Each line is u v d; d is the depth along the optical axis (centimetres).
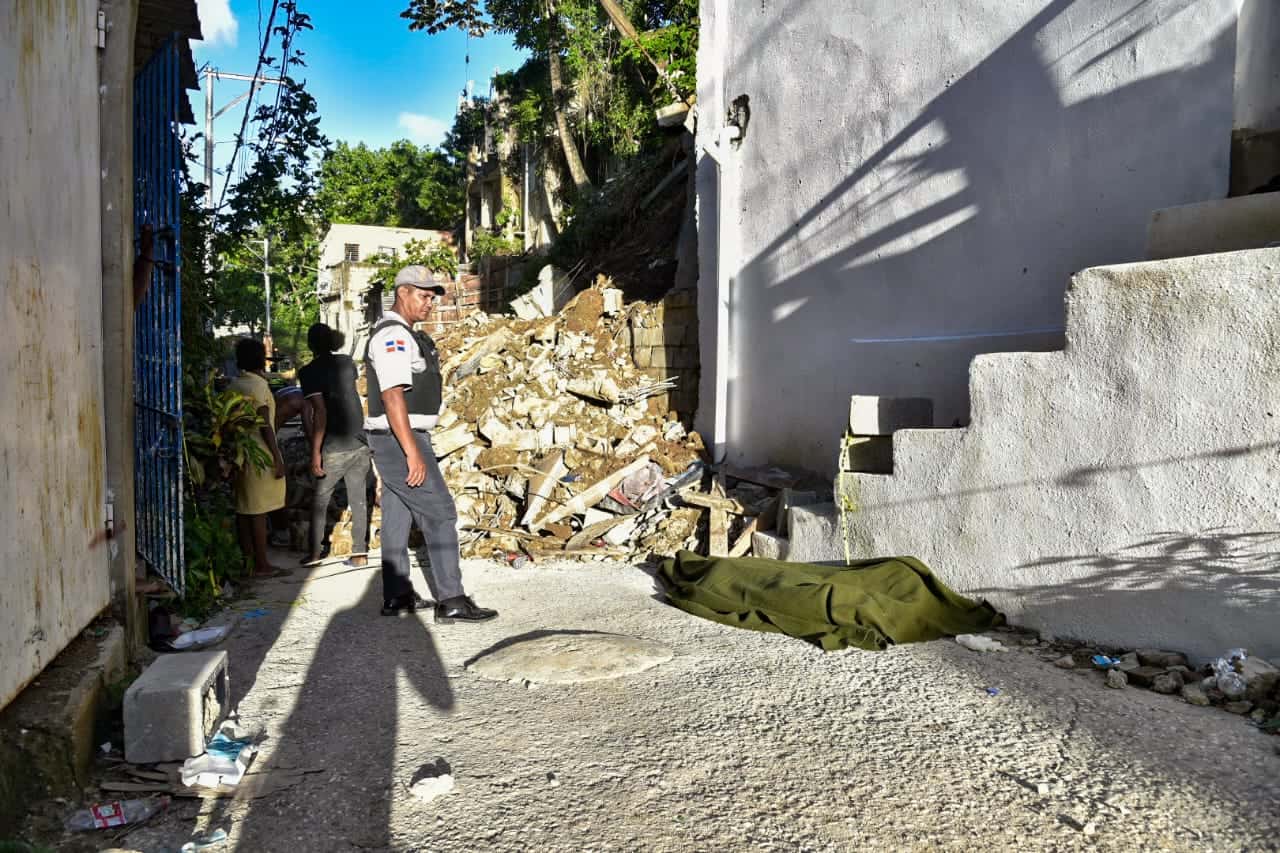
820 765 308
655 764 311
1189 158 452
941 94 601
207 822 274
